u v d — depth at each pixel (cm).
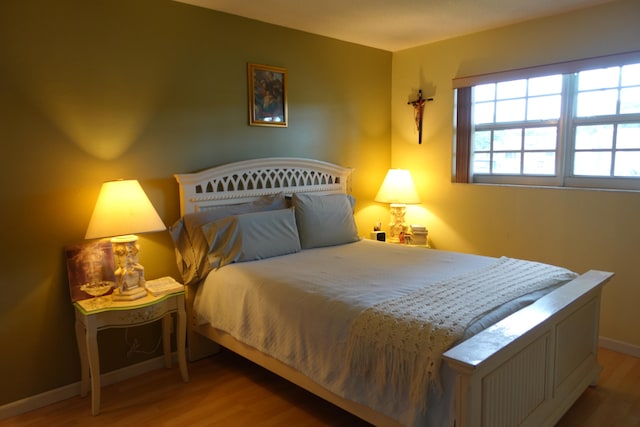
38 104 252
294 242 323
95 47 270
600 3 315
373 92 442
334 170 402
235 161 342
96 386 251
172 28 302
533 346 197
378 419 194
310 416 248
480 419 166
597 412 246
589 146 343
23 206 251
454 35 396
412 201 418
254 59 347
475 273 260
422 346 177
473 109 401
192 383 288
